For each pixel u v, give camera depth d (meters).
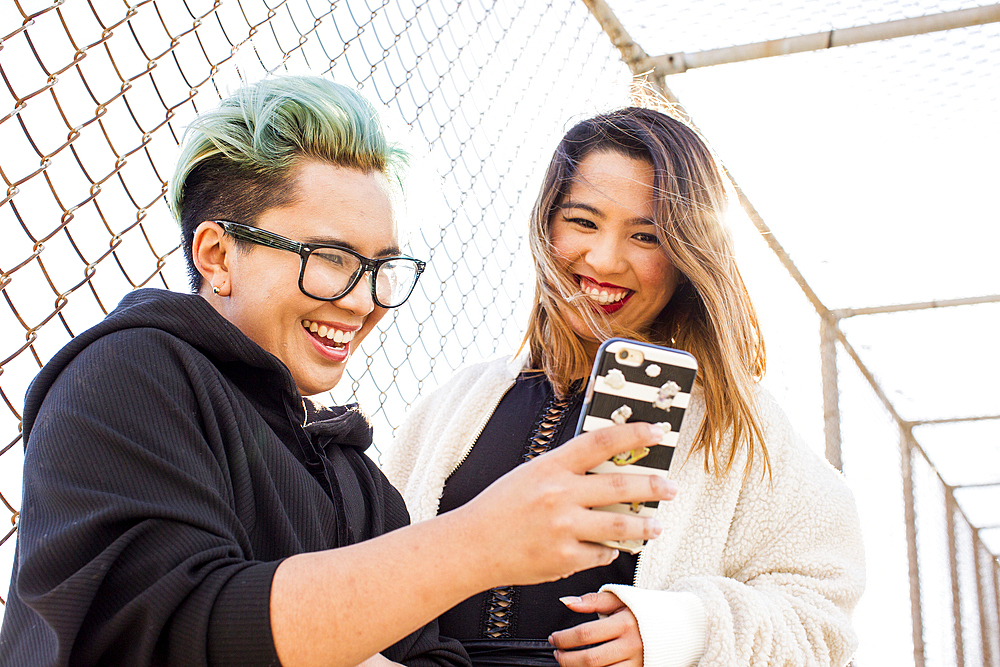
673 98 2.58
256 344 0.99
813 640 1.32
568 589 1.42
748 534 1.47
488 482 1.55
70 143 1.23
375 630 0.72
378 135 1.11
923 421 4.34
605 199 1.52
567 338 1.57
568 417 1.56
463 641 1.39
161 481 0.81
